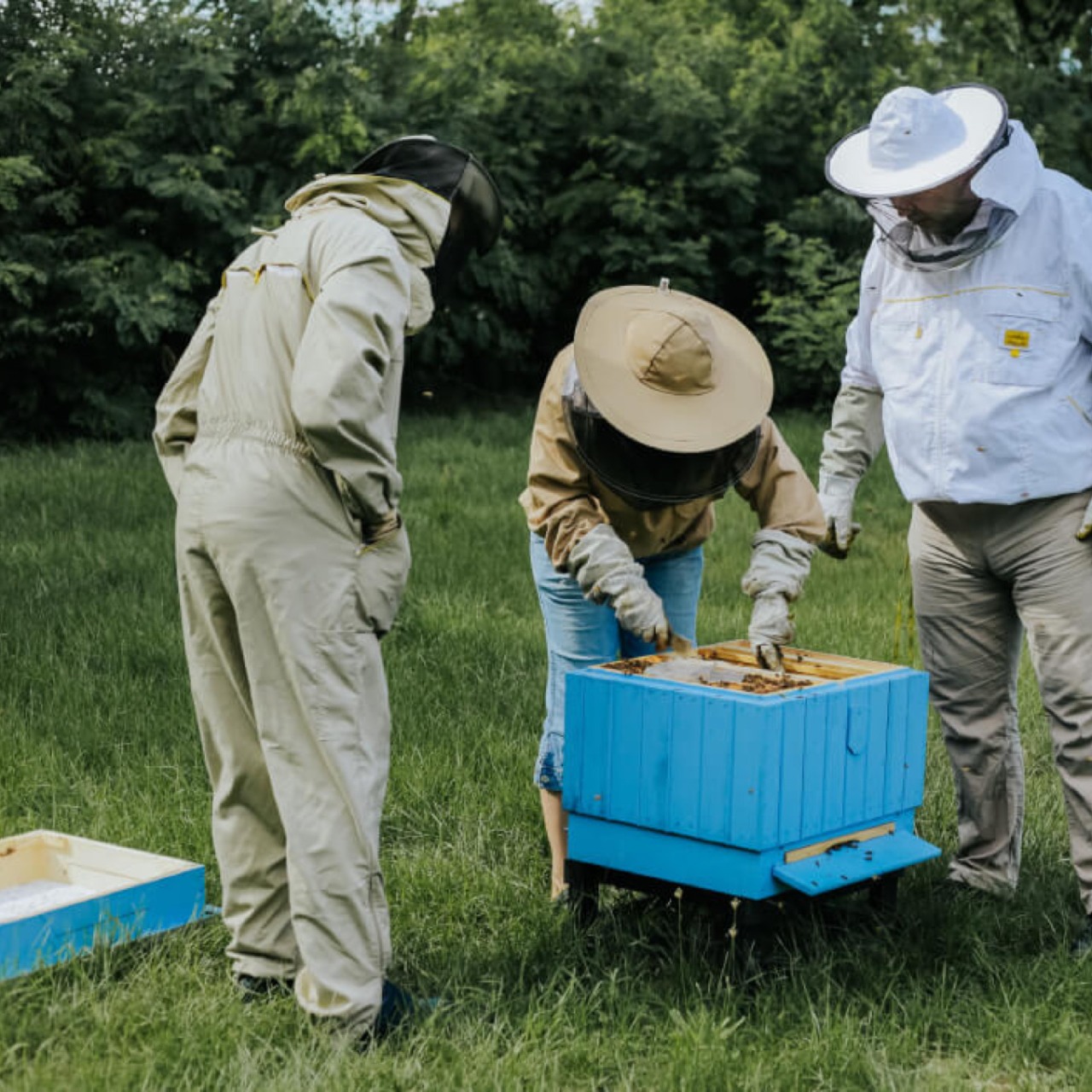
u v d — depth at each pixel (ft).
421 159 10.93
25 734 17.03
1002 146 12.29
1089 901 13.08
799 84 57.98
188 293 49.32
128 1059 9.95
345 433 9.94
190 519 10.56
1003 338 12.80
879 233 13.07
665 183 56.49
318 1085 9.66
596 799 12.16
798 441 46.06
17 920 11.07
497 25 62.44
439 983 11.55
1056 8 70.79
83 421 46.73
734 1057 10.38
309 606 10.31
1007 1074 10.84
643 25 63.57
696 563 13.97
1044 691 13.28
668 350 11.69
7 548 27.94
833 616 24.91
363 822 10.46
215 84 47.83
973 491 13.01
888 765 12.43
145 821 14.57
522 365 57.67
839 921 12.94
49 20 48.73
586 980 11.76
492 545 30.22
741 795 11.30
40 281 44.29
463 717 18.47
